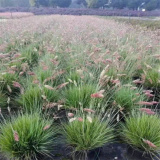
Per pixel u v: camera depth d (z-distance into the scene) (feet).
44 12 103.96
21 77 11.01
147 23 43.62
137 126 6.63
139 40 18.52
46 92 8.52
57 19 43.91
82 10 113.50
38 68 11.79
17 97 9.50
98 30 24.52
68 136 6.66
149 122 6.82
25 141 5.95
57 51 13.74
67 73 11.69
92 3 136.36
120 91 8.92
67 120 8.18
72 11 109.29
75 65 11.76
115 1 145.69
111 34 20.97
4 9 112.68
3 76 9.90
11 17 67.46
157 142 6.21
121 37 19.75
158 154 6.74
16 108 9.22
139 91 9.34
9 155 6.10
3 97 9.28
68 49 13.85
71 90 9.00
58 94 9.07
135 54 13.44
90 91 8.54
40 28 26.86
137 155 6.73
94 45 13.98
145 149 6.34
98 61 10.50
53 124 7.74
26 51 15.29
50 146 6.66
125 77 11.05
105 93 8.80
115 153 6.83
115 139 7.50
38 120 6.69
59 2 154.20
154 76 11.12
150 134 6.40
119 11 109.91
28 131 6.27
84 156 6.55
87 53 12.94
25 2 159.63
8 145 5.89
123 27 28.73
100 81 7.79
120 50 14.70
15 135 4.99
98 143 6.37
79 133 6.28
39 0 148.97
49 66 11.02
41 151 6.35
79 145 6.22
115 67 11.00
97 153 6.72
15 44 16.97
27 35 20.95
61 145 7.02
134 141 6.62
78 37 17.61
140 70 12.82
